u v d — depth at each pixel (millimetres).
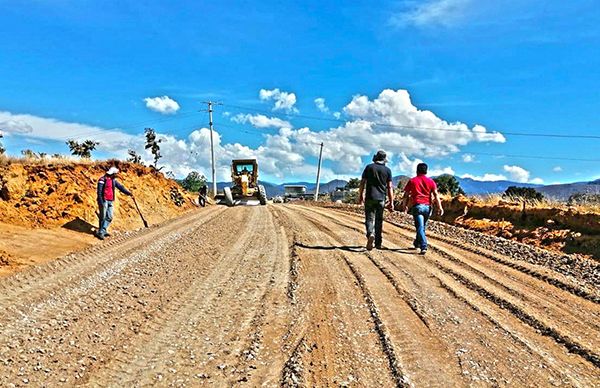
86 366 4703
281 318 6035
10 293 6910
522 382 4270
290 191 74562
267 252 10539
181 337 5480
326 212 22641
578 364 4664
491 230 15695
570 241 12758
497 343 5160
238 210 24156
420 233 10047
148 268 8883
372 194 10242
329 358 4781
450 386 4184
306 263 9070
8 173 13414
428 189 10195
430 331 5488
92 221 14164
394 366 4566
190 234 13477
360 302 6605
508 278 7938
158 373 4566
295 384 4188
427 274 8156
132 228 15820
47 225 12836
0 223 11992
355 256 9727
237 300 6871
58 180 14695
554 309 6289
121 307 6527
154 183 22094
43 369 4598
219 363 4766
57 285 7453
